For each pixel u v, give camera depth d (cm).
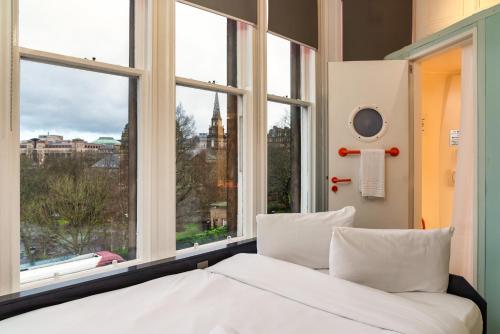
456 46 227
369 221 266
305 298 149
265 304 143
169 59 201
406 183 264
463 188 221
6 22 144
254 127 255
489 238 197
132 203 196
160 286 161
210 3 222
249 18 247
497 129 192
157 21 196
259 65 256
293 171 300
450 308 148
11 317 132
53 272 166
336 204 271
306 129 308
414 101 270
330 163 271
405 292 166
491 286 196
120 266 184
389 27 310
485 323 157
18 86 149
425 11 306
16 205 148
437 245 170
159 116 197
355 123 269
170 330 121
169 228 201
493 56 194
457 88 341
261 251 210
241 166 258
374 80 265
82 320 127
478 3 271
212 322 127
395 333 118
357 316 131
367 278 167
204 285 161
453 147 341
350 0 306
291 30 278
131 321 126
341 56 305
